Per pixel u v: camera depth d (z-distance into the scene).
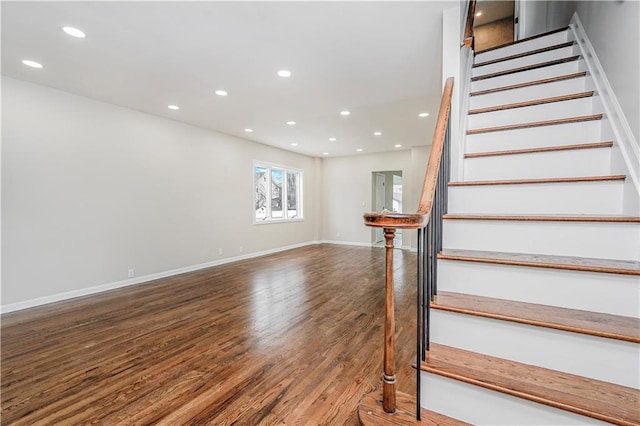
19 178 3.31
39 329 2.80
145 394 1.84
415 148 7.29
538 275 1.35
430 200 1.29
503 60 3.00
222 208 5.88
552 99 2.29
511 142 2.31
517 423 1.07
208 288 4.20
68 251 3.71
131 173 4.36
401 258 6.47
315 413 1.67
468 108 2.66
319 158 8.98
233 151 6.13
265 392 1.86
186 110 4.40
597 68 2.18
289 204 8.06
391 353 1.24
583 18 2.65
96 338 2.62
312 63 2.92
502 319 1.23
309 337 2.63
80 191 3.82
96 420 1.62
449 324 1.35
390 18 2.22
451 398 1.19
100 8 2.07
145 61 2.86
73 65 2.95
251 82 3.37
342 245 8.53
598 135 2.04
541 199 1.83
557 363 1.16
